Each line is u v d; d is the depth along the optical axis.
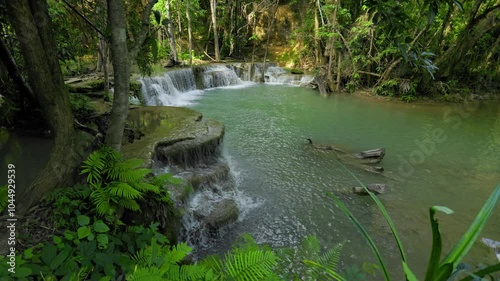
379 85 14.69
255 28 22.34
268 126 9.78
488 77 15.47
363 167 6.89
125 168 3.17
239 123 10.03
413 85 13.83
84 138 5.35
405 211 5.26
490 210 0.99
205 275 1.88
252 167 6.88
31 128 6.31
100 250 2.34
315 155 7.55
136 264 2.12
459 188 6.11
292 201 5.56
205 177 5.39
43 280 1.89
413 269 4.01
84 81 9.95
